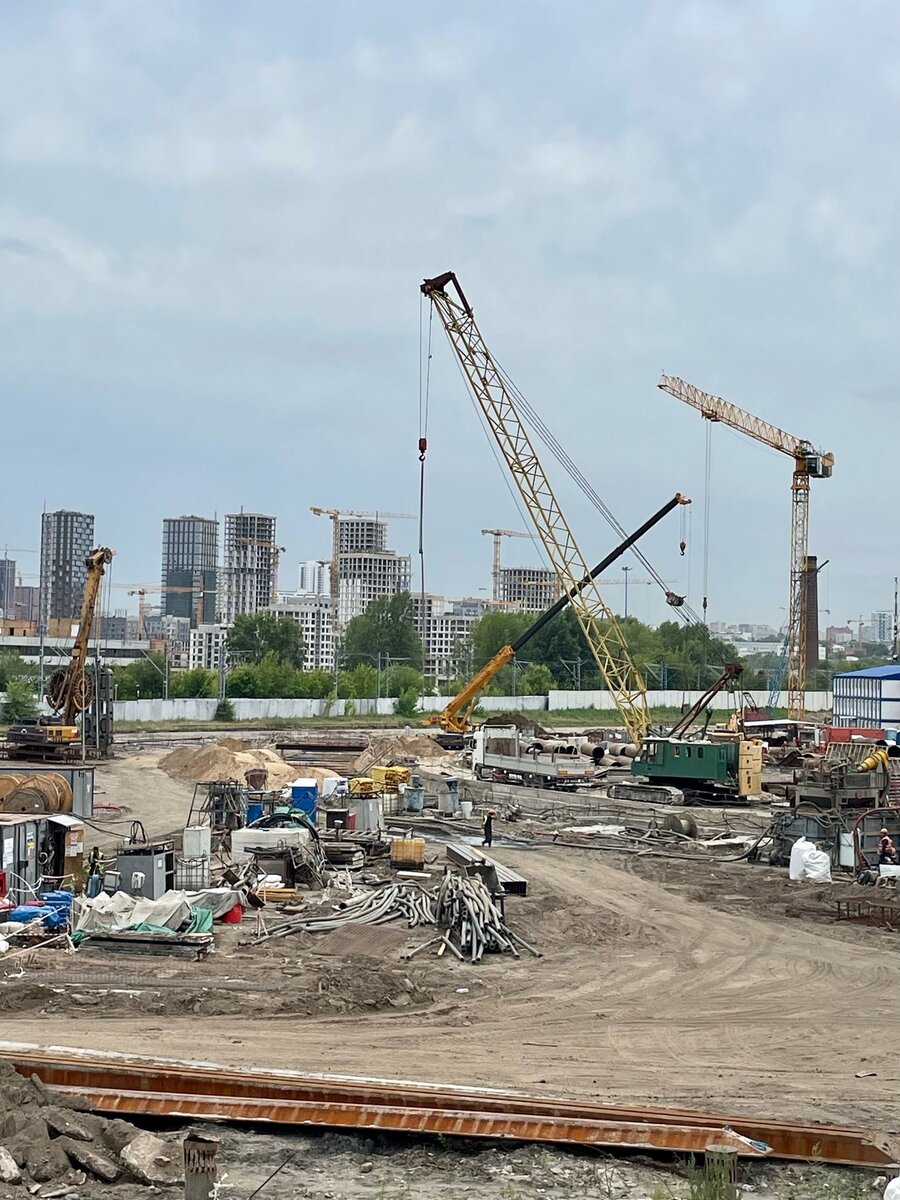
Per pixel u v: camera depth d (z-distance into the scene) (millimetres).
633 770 77750
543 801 72938
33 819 39656
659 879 48062
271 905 40219
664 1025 27562
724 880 47906
